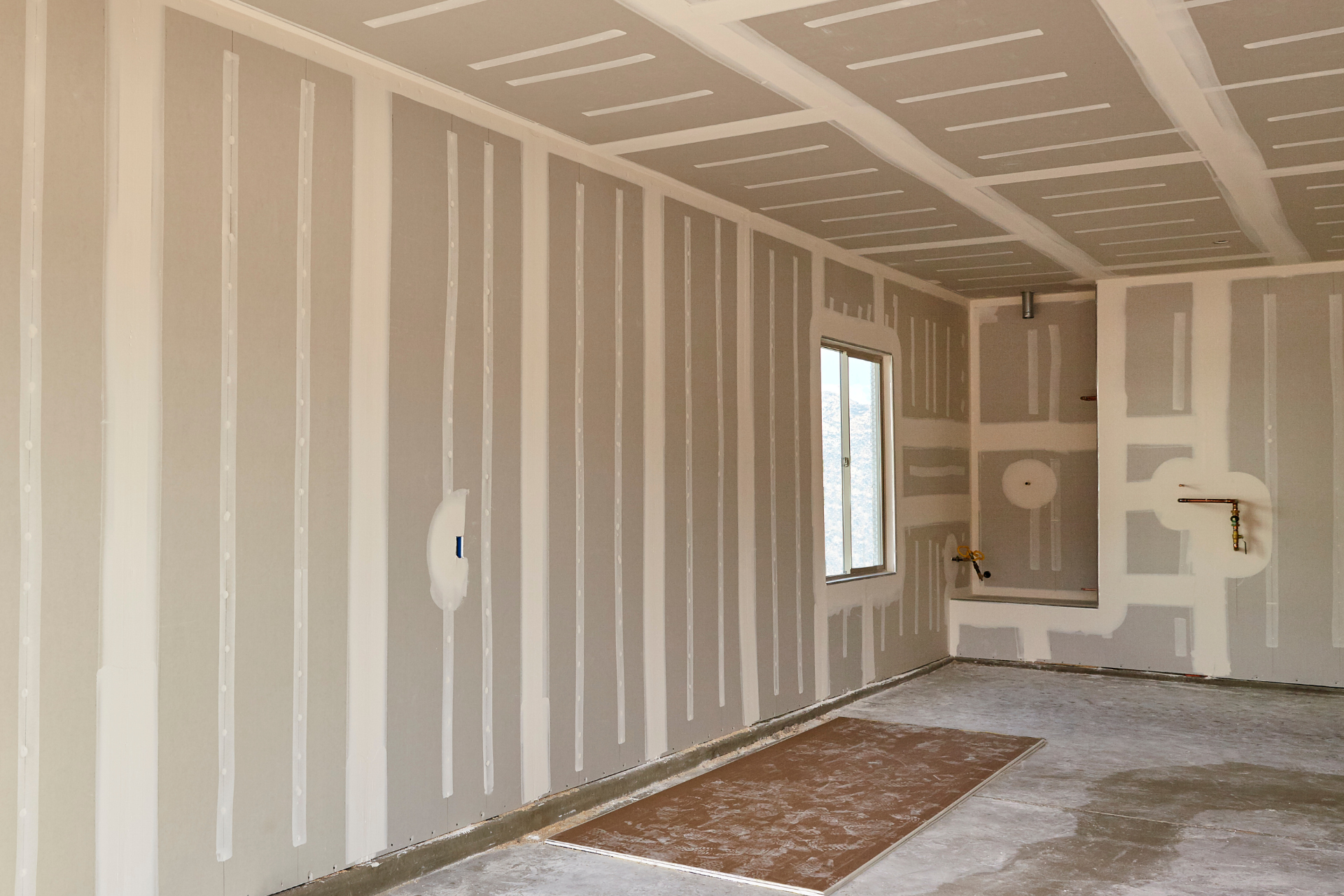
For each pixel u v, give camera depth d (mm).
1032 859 3434
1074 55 3152
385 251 3258
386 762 3236
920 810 3936
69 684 2451
